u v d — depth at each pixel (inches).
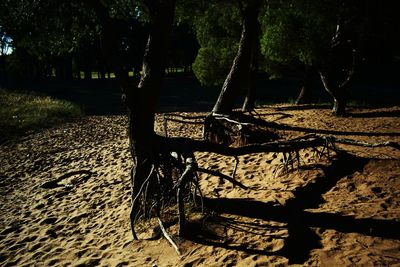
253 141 451.2
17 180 486.3
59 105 1128.2
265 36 627.8
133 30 2170.3
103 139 700.0
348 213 226.7
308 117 648.4
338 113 648.4
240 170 364.2
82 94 1562.5
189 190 286.8
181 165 279.4
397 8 516.7
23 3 262.1
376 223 208.1
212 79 909.2
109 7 317.7
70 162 542.6
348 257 177.0
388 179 272.8
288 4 559.5
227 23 809.5
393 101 956.0
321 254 183.6
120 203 341.1
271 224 227.3
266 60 839.7
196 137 596.4
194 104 1226.6
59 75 2305.6
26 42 292.0
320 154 326.3
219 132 492.4
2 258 268.4
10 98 1196.5
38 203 384.5
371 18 522.3
